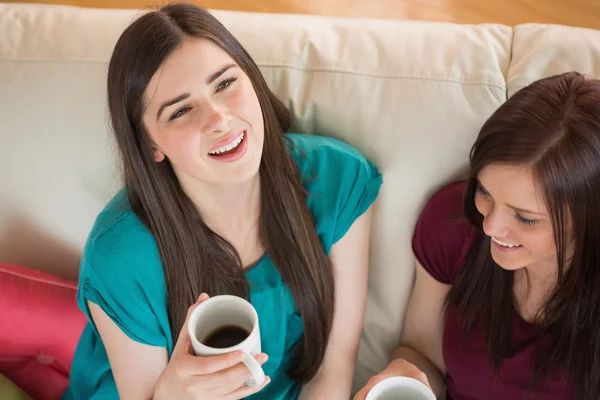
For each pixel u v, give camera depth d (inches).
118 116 33.4
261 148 34.5
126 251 36.9
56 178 44.0
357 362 50.4
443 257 41.3
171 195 36.5
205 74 31.6
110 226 37.2
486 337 40.3
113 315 37.9
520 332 39.1
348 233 41.6
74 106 41.3
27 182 44.6
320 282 41.2
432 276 42.5
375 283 46.1
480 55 39.4
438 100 38.9
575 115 29.4
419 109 39.2
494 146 31.4
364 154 41.5
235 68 32.9
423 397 31.9
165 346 40.6
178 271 38.0
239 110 32.5
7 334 47.1
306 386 45.3
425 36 40.9
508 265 35.2
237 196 37.0
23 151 42.9
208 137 32.1
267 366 43.6
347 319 43.9
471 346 41.2
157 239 37.2
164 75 31.3
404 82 39.5
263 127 34.7
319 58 40.9
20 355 48.3
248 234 39.8
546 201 30.9
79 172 43.3
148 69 31.2
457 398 45.4
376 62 40.3
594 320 35.8
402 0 48.7
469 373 42.1
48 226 47.1
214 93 32.4
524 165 30.4
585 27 44.7
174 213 36.9
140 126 33.4
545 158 29.9
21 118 41.9
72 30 42.1
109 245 36.9
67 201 45.3
